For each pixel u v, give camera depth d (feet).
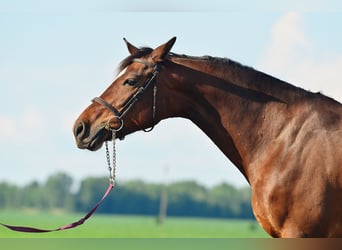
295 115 23.72
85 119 24.67
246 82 24.59
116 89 24.86
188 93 24.75
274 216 22.71
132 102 24.59
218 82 24.61
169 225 211.82
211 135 24.95
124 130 24.79
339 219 22.17
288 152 23.09
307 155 22.71
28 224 197.47
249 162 24.12
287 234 22.44
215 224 236.02
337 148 22.56
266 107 24.22
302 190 22.34
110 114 24.57
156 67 24.71
